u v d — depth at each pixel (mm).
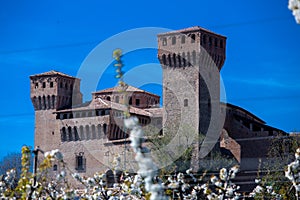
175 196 28234
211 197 28609
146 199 22234
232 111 102062
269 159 82812
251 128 99125
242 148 98438
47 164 20234
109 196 28125
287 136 84750
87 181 28234
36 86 116438
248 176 84625
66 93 115688
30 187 21375
